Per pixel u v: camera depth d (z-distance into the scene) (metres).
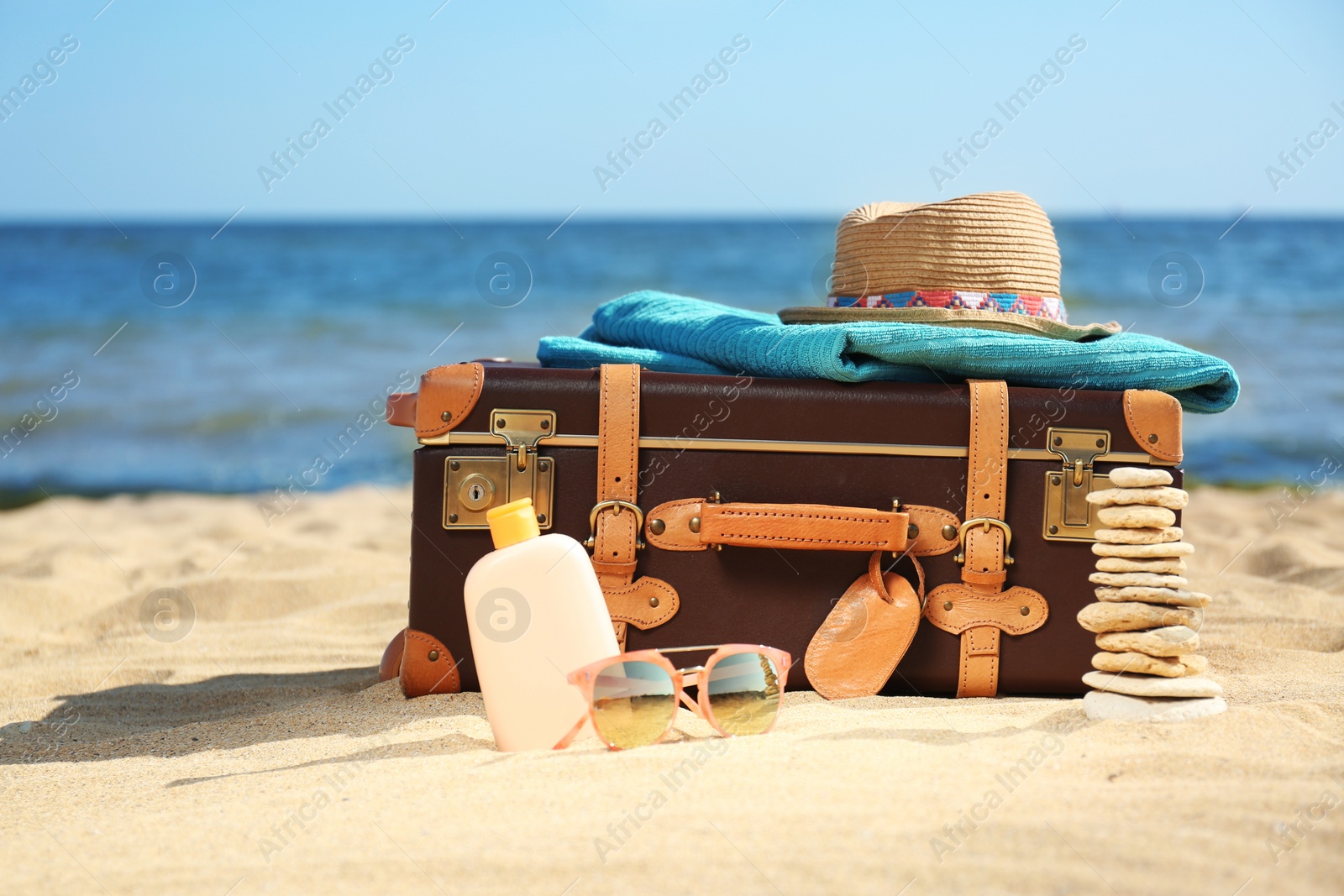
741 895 1.19
